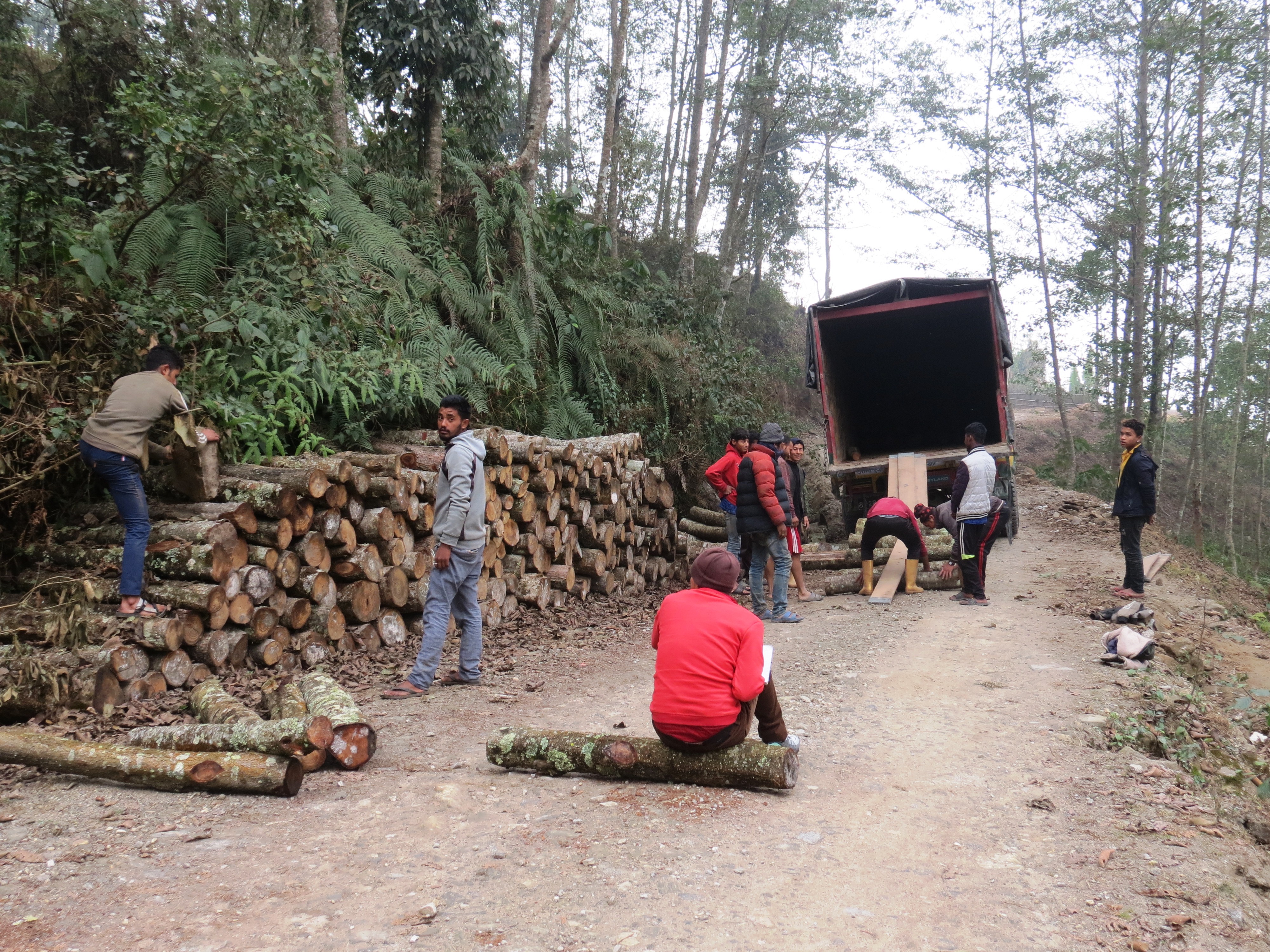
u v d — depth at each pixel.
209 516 5.21
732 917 2.60
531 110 13.01
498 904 2.66
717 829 3.27
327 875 2.84
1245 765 4.87
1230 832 3.35
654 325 14.81
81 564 5.09
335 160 8.58
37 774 3.69
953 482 10.85
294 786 3.53
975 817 3.40
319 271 7.59
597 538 8.73
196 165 6.87
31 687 4.08
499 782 3.77
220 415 5.84
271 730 3.73
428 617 5.27
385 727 4.57
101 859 2.91
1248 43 17.48
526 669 6.04
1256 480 30.47
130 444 4.77
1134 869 2.94
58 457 5.27
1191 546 19.48
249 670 5.17
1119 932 2.54
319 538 5.69
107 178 6.88
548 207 12.34
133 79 9.46
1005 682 5.47
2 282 5.73
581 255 13.11
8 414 5.40
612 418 11.92
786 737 3.99
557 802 3.54
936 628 7.07
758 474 7.54
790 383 23.75
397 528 6.30
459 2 11.47
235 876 2.81
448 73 11.77
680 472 12.54
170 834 3.14
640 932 2.51
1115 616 7.18
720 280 21.97
